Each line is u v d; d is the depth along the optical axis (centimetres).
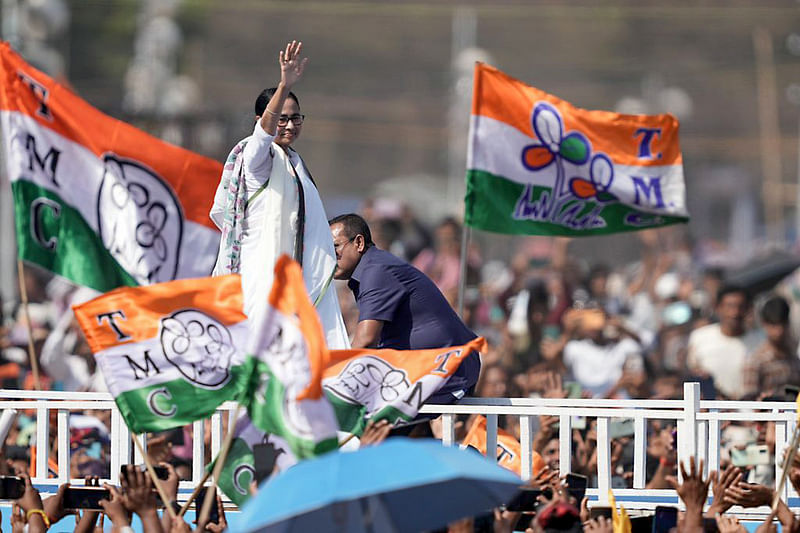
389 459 1489
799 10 12925
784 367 3675
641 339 4191
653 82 12875
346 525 1683
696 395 2223
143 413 1841
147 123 6134
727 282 4678
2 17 6250
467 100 11394
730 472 1964
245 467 1923
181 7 12588
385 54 12812
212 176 3067
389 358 2111
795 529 1905
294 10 12812
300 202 2216
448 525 1831
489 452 2228
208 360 1858
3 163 6600
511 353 4084
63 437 2298
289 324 1717
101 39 12000
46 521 1950
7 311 4619
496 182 2950
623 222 3042
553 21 13100
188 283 1881
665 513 1894
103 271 2966
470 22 12862
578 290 5559
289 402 1714
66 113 2950
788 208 11969
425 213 11000
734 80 12756
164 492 1805
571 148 2984
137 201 3005
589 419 2738
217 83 12769
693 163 12250
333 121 12469
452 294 4916
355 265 2402
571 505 1780
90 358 3669
